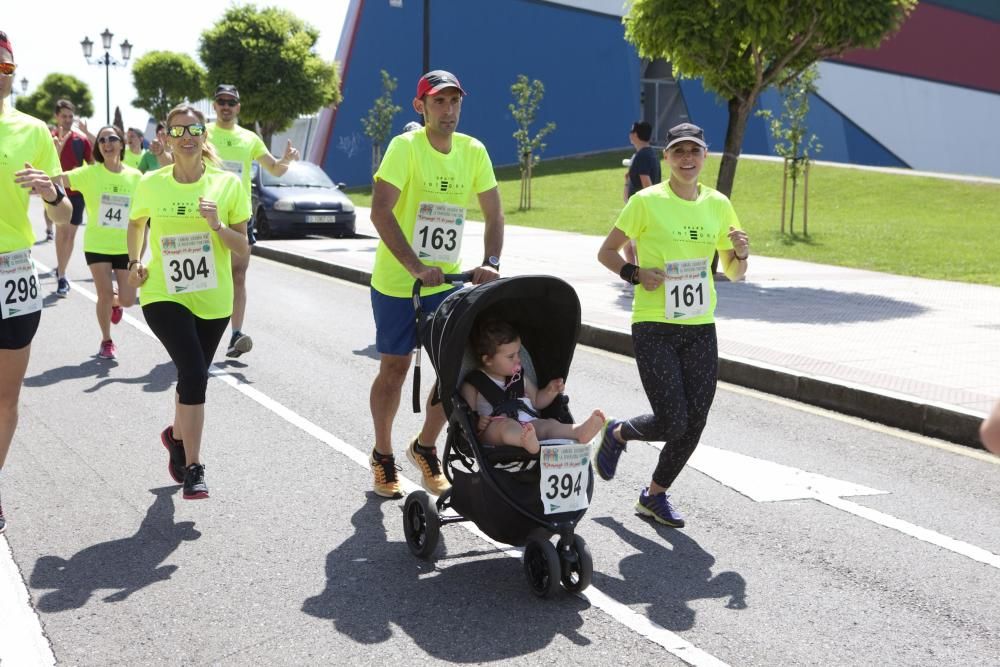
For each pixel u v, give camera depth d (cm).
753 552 516
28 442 688
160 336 562
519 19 5175
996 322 1155
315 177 2294
